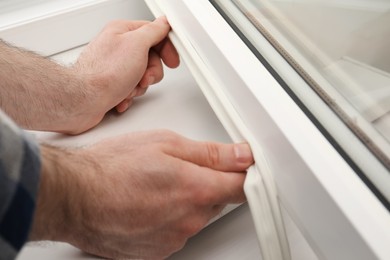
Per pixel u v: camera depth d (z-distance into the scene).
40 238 0.30
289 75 0.34
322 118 0.30
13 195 0.22
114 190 0.32
